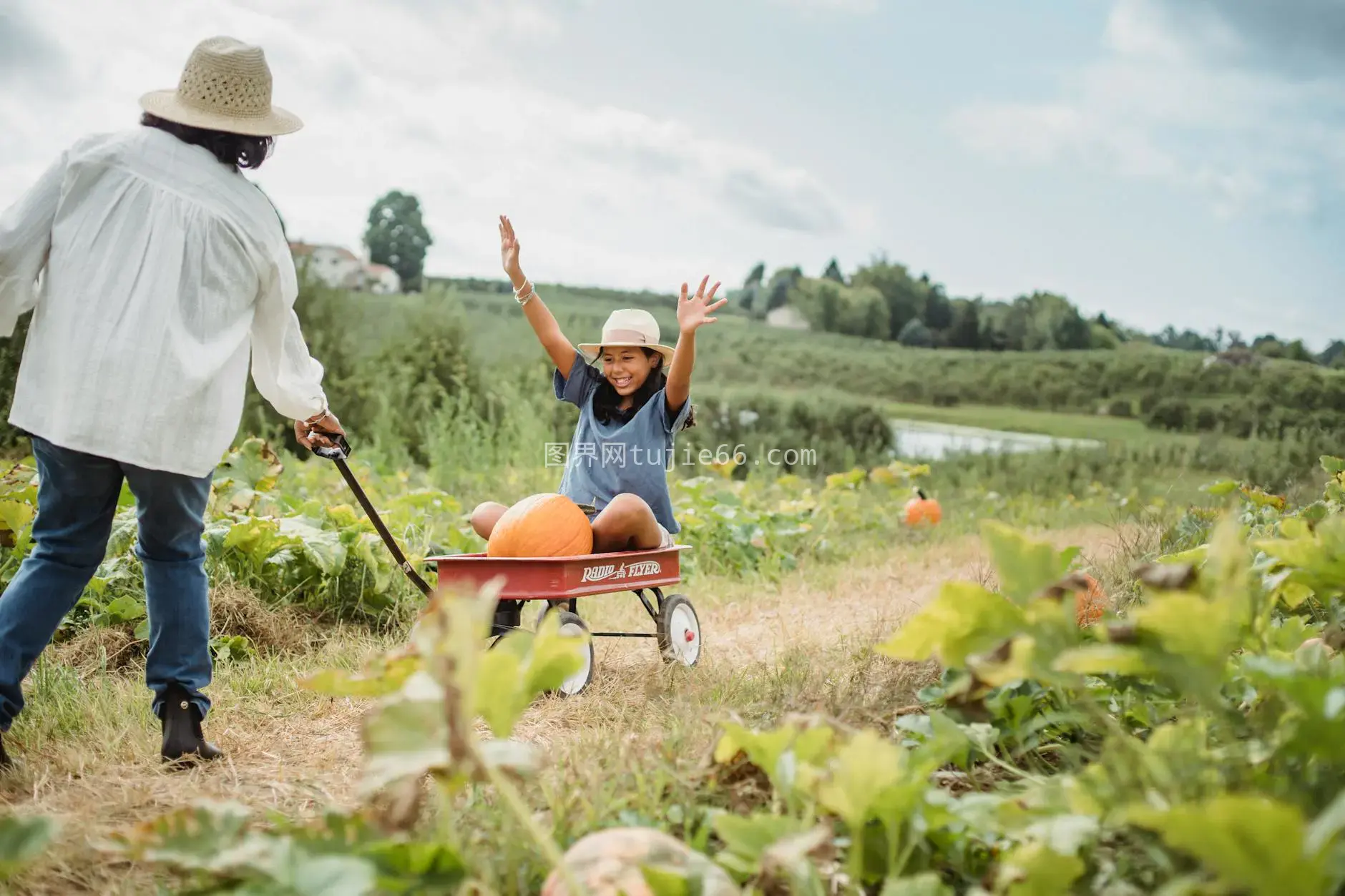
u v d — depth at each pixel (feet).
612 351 15.79
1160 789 5.98
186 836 5.35
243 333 9.99
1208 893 4.63
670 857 5.75
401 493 27.81
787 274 142.00
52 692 11.50
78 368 9.21
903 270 129.08
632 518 14.44
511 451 37.32
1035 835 5.74
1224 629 5.77
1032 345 125.90
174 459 9.42
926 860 6.31
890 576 23.97
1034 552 6.64
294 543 16.96
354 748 10.52
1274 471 43.45
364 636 16.40
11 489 17.43
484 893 5.28
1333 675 7.05
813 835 5.55
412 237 185.78
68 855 7.34
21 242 9.39
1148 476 49.08
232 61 9.89
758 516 27.50
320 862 5.03
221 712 11.68
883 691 9.69
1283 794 5.96
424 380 45.60
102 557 9.94
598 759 8.22
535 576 13.20
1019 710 8.25
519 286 15.83
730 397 57.21
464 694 5.01
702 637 17.61
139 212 9.49
